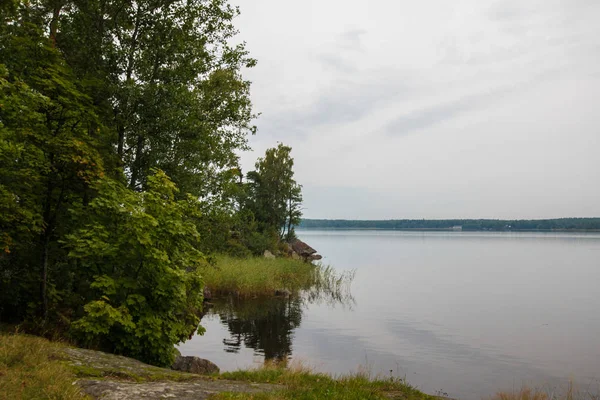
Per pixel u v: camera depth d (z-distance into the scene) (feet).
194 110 52.70
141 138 46.24
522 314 77.71
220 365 43.55
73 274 33.50
